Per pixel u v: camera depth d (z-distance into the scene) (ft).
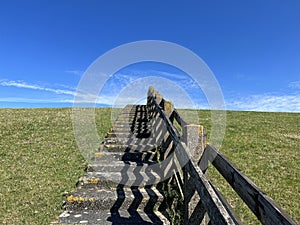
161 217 16.76
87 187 19.77
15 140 35.09
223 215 6.71
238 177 8.39
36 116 54.60
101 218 16.35
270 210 6.05
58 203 18.80
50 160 27.86
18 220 16.56
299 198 20.06
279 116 61.57
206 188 8.27
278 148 33.22
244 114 64.13
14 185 21.81
